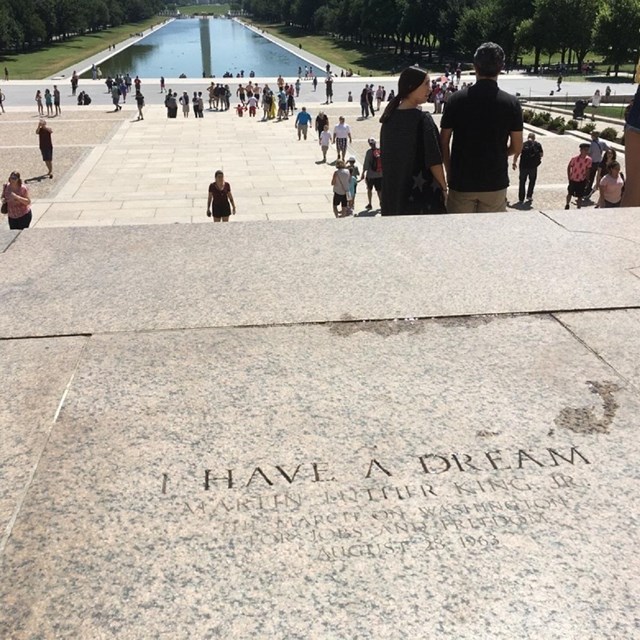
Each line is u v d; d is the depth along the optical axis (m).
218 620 1.80
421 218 4.89
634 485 2.30
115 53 115.94
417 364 3.01
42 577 1.92
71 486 2.28
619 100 49.59
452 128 5.38
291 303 3.57
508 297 3.62
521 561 1.99
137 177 23.59
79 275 3.95
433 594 1.88
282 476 2.33
